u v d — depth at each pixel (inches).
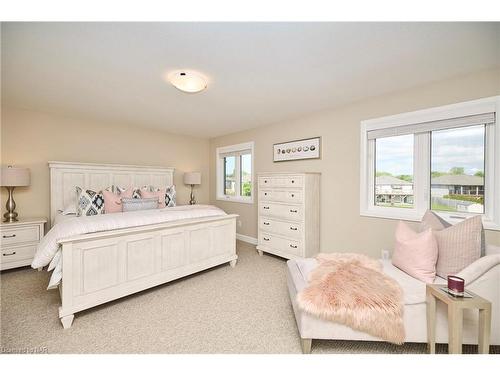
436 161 93.7
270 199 135.6
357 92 101.4
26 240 111.6
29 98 107.9
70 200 133.4
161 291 93.0
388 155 106.8
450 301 46.6
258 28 58.2
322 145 127.2
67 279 69.1
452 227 65.9
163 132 179.8
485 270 52.5
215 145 203.3
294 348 60.6
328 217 124.9
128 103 115.2
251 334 66.1
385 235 104.3
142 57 72.3
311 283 61.7
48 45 65.1
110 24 56.1
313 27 57.7
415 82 90.9
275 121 149.9
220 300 85.8
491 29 58.2
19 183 111.7
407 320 54.2
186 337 64.6
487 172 82.0
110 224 81.3
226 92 101.3
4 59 72.9
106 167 146.5
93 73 83.0
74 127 139.6
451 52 69.6
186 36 61.5
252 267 121.1
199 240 107.2
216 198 203.0
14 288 93.9
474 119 82.1
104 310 78.4
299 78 87.7
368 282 59.2
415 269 65.2
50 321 71.4
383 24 56.5
